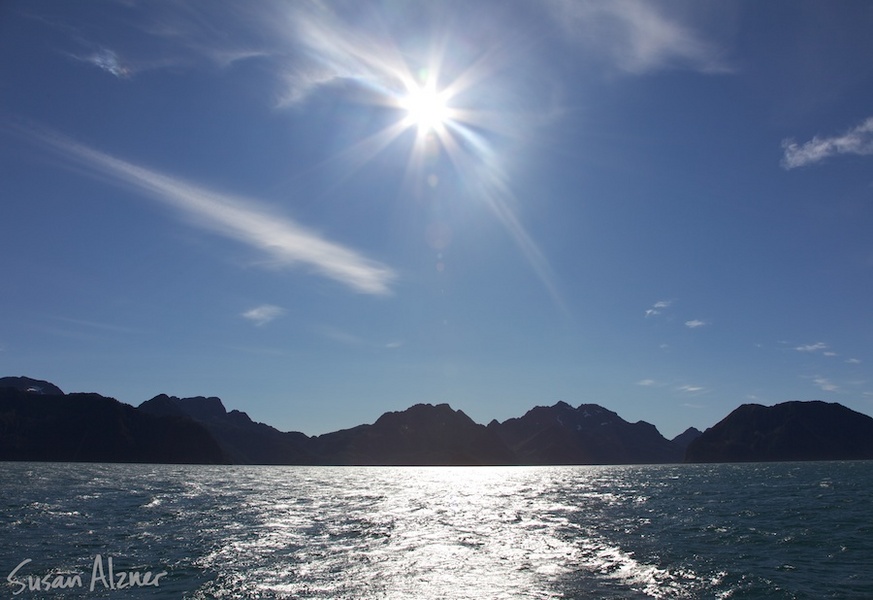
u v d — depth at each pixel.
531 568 33.59
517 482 133.12
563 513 61.62
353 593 28.16
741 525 50.88
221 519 52.34
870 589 29.58
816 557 36.94
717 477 143.12
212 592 28.06
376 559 35.47
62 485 88.06
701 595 28.47
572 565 34.44
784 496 80.31
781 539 43.34
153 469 164.12
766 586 30.00
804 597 28.17
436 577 31.28
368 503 72.25
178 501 68.50
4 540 39.25
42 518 49.66
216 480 116.81
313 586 29.27
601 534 46.09
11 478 101.62
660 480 134.75
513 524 51.94
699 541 42.66
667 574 32.38
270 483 113.56
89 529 44.81
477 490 101.56
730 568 33.81
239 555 36.06
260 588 28.80
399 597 27.64
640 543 41.84
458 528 49.19
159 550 37.25
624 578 31.50
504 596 27.97
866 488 93.94
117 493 76.69
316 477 149.25
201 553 36.50
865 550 39.12
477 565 34.22
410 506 68.69
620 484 119.56
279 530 46.34
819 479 122.94
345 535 44.50
